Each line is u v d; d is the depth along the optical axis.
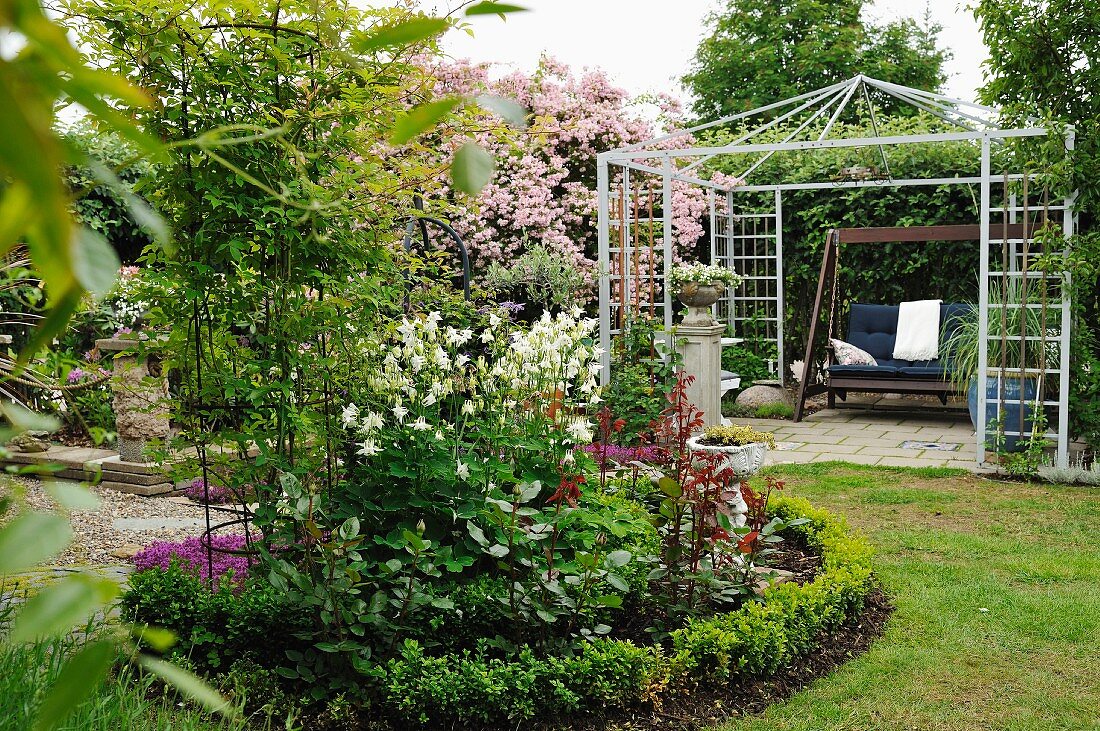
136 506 6.40
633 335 8.35
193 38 3.46
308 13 3.36
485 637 3.58
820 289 10.35
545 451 4.14
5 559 0.34
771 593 4.03
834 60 19.36
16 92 0.28
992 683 3.62
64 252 0.30
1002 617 4.28
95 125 2.42
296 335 3.71
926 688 3.59
